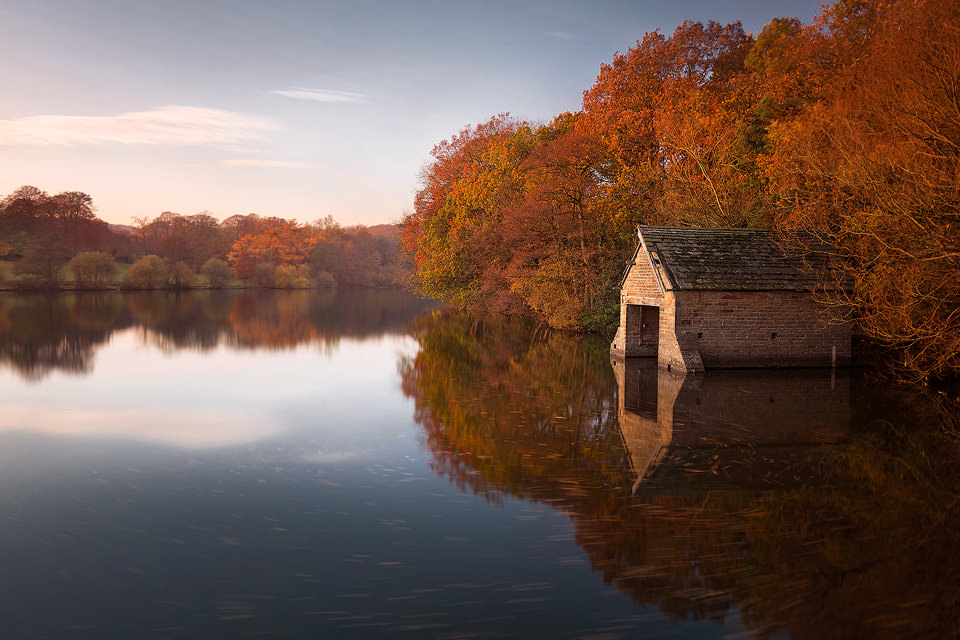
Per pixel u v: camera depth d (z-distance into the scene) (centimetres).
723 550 778
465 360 2686
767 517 884
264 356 2806
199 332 3797
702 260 2305
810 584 694
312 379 2175
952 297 1744
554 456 1202
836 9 3067
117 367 2438
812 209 2141
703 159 3419
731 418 1521
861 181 1747
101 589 699
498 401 1758
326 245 11800
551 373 2289
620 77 4159
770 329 2289
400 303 7594
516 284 4025
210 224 11662
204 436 1372
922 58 1652
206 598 677
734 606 649
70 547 805
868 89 1909
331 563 756
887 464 1134
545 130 4634
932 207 1544
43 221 9725
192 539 828
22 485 1047
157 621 632
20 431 1420
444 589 693
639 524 866
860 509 912
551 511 915
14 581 718
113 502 966
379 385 2048
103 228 10594
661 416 1542
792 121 2770
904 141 1631
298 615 642
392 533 842
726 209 3153
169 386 2025
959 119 1520
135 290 8894
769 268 2295
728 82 4038
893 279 1812
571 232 3803
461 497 979
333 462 1172
